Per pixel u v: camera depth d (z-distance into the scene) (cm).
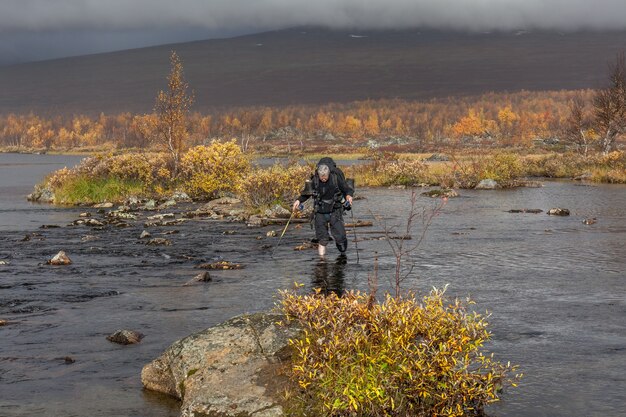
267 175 2200
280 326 578
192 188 2972
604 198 2606
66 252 1366
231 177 2947
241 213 2111
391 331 498
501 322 762
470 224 1789
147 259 1265
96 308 862
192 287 985
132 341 704
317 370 486
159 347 687
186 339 580
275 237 1567
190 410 498
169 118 3191
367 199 2655
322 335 518
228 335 574
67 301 906
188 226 1830
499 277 1040
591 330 728
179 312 831
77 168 3231
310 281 1016
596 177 3884
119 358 654
